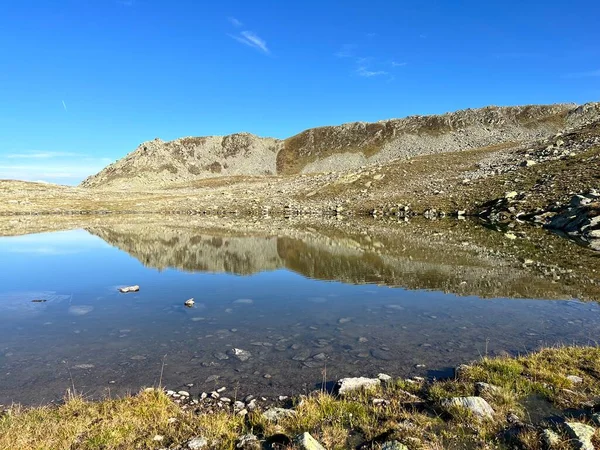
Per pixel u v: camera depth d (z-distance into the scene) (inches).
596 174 1963.6
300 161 7460.6
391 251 1130.7
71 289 730.8
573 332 467.2
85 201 3855.8
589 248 1135.0
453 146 6333.7
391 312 566.3
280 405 306.2
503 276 794.2
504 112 6924.2
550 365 342.6
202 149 7765.8
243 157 7623.0
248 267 950.4
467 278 782.5
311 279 812.0
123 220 2527.1
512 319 523.2
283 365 383.6
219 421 270.1
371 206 2669.8
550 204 1835.6
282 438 244.8
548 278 770.8
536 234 1459.2
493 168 2829.7
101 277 845.2
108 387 339.6
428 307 589.3
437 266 906.1
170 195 4256.9
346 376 357.7
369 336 464.4
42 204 3614.7
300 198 3216.0
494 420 259.4
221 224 2142.0
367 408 284.8
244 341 451.8
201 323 521.3
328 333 477.1
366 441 245.4
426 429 252.7
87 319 540.7
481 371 337.4
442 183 2815.0
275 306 606.2
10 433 247.3
